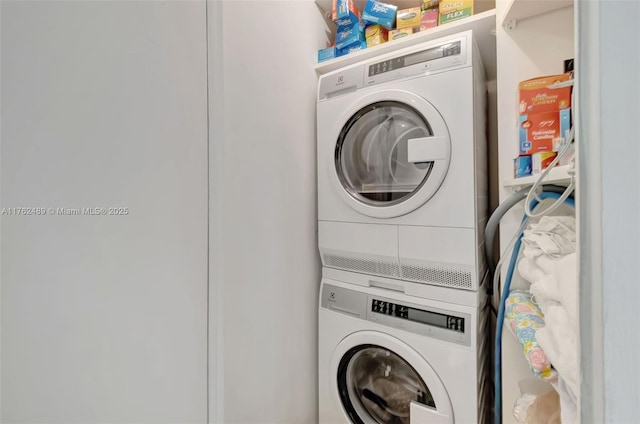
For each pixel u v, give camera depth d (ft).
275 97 3.94
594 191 1.05
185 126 2.99
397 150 3.82
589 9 1.06
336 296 4.24
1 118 1.95
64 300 2.21
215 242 3.24
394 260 3.69
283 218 4.05
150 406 2.70
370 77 3.85
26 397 2.05
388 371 4.12
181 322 2.94
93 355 2.36
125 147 2.54
